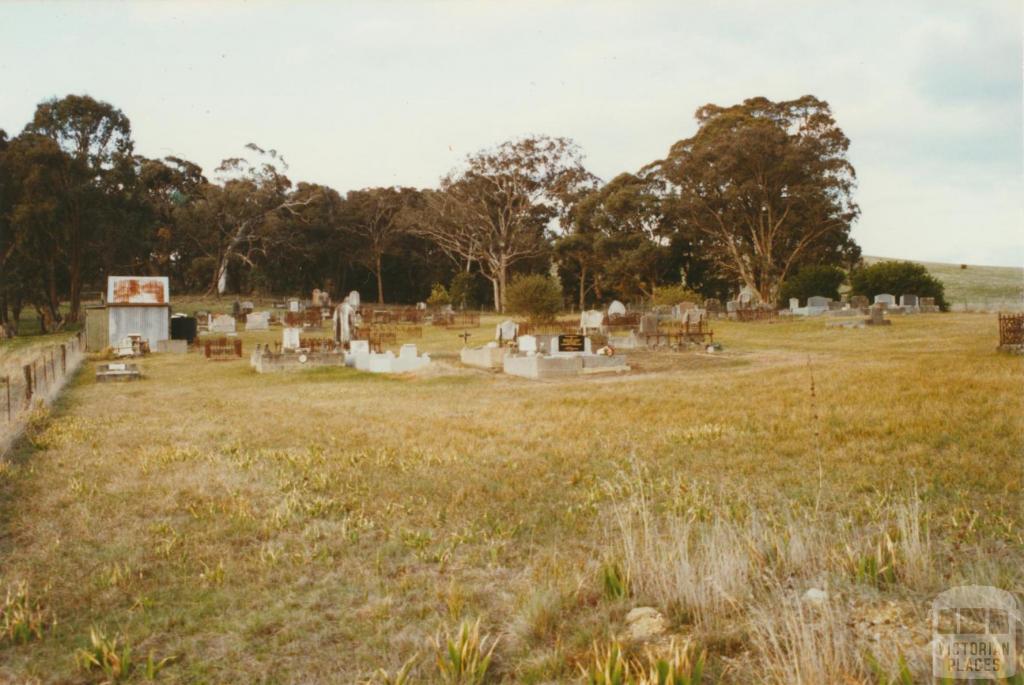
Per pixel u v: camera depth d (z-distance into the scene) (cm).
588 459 1090
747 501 809
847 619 480
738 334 3934
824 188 6109
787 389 1694
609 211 7138
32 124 6141
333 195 8875
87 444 1295
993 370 1775
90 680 483
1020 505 733
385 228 8875
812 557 600
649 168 7306
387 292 9712
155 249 8050
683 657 422
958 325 3731
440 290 7119
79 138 6253
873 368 2014
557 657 474
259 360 2836
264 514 844
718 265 7350
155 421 1582
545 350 2795
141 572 659
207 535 764
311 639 530
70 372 2750
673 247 7325
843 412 1318
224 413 1711
